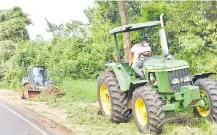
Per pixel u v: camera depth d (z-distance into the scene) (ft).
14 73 84.48
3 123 36.55
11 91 76.43
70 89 51.98
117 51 31.30
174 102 26.61
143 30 30.60
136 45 30.09
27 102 50.55
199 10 42.96
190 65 41.34
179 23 43.83
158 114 25.09
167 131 25.80
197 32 43.50
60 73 67.82
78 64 65.77
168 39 45.68
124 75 29.45
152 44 40.37
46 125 34.19
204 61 40.88
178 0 45.19
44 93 53.26
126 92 29.66
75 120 32.65
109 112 32.01
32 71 60.03
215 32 42.01
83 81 59.00
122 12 48.98
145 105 25.59
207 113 27.17
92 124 30.76
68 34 87.35
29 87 56.08
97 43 66.18
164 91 26.50
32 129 32.81
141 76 28.60
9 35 116.06
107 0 70.49
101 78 31.94
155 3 51.90
